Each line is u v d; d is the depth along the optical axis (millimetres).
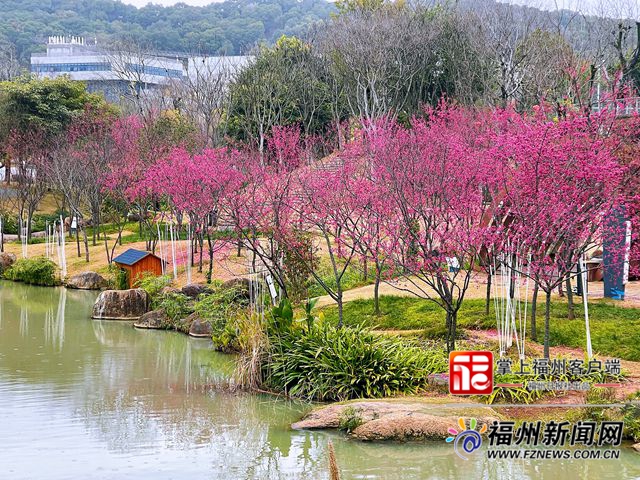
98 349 19047
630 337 15148
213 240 29797
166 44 110250
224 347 18641
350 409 12273
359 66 42438
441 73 43594
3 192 48500
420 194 14820
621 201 15148
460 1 49656
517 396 12453
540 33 40281
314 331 15219
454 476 10227
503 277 16750
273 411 13422
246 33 112125
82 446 11508
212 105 45500
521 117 22406
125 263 27562
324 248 25438
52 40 108625
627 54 33469
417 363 13992
